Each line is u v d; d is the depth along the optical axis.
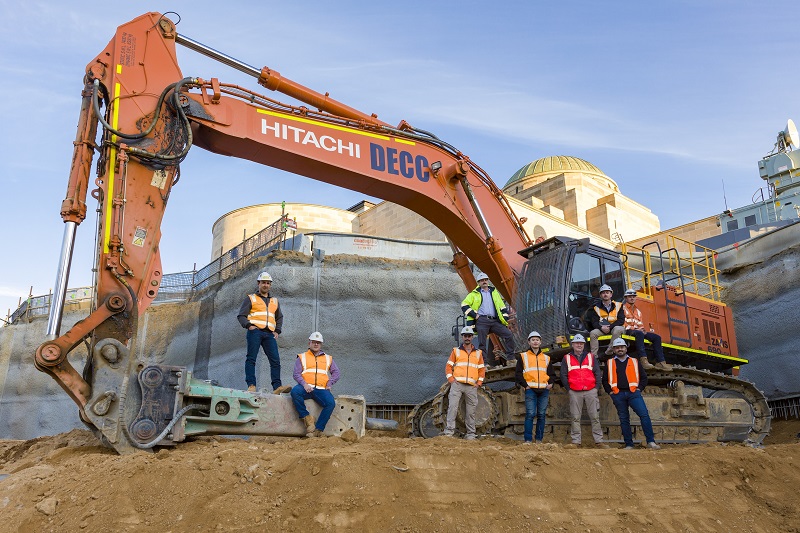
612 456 8.70
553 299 11.43
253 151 10.20
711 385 13.05
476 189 12.25
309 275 19.14
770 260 18.84
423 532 6.75
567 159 38.75
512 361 11.98
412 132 11.69
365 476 7.24
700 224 29.30
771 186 28.75
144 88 9.34
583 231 28.38
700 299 14.09
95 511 6.82
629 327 11.63
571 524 7.34
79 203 8.62
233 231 30.95
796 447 10.22
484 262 12.42
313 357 9.79
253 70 10.30
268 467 7.40
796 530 8.26
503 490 7.54
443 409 11.08
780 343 18.09
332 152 10.70
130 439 8.26
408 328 19.25
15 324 25.17
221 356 19.67
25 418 23.53
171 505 6.89
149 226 8.93
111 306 8.40
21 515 6.96
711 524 8.03
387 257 20.25
